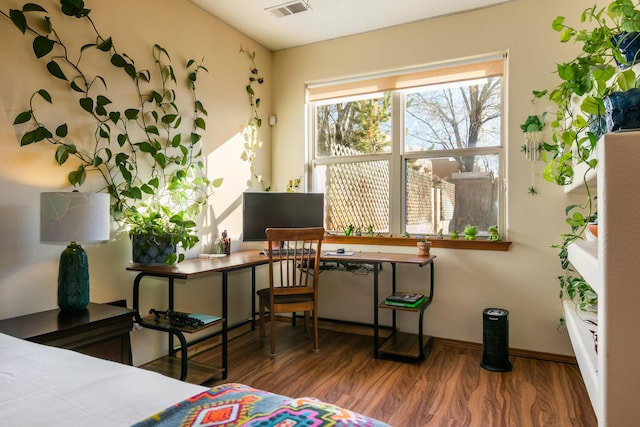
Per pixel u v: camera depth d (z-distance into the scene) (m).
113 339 1.97
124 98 2.51
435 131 3.37
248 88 3.56
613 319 0.87
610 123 1.14
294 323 3.71
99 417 0.83
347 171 3.71
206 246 3.13
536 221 2.90
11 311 1.96
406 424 2.00
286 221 3.39
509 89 2.97
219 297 3.27
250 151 3.60
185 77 2.95
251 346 3.14
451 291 3.19
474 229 3.12
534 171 2.90
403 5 3.02
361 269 3.54
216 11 3.13
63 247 2.19
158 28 2.74
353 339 3.34
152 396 0.93
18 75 1.99
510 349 2.98
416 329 3.33
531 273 2.92
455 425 1.99
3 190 1.94
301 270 2.99
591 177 1.68
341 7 3.05
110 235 2.43
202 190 3.08
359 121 3.66
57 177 2.16
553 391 2.36
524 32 2.93
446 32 3.18
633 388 0.86
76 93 2.25
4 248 1.94
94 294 2.34
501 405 2.19
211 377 2.45
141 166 2.61
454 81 3.22
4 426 0.79
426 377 2.56
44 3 2.09
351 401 2.23
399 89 3.43
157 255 2.50
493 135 3.16
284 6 3.04
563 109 2.31
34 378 1.03
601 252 0.90
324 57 3.67
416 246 3.34
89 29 2.31
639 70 1.31
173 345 2.81
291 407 0.86
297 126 3.81
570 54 2.80
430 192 3.38
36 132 2.04
